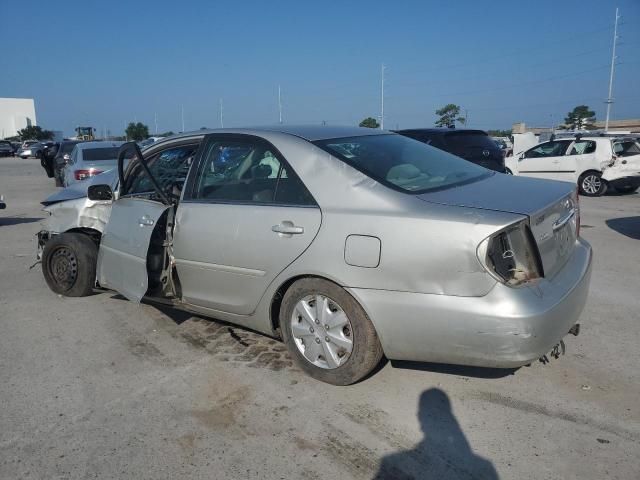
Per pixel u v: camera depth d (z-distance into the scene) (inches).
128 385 145.9
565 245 137.5
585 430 120.5
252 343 170.2
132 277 175.3
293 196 139.5
